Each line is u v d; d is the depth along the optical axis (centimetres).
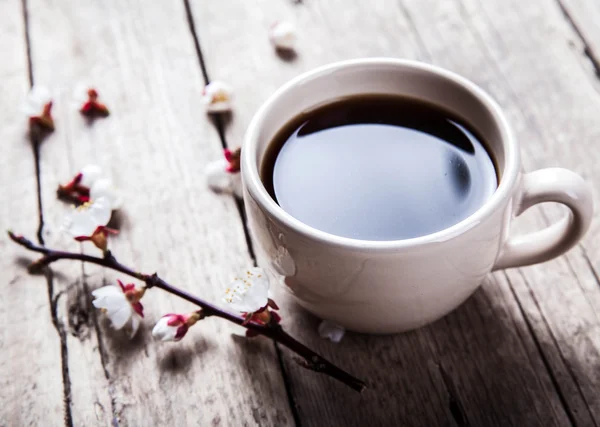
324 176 38
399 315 36
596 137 45
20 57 50
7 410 38
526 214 42
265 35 50
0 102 48
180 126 47
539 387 38
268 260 37
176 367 39
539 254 37
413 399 38
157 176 45
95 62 50
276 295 40
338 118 39
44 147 46
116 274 42
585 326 39
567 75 47
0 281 42
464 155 38
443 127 39
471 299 40
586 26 49
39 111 47
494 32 50
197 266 42
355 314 37
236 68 49
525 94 47
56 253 41
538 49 49
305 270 35
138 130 47
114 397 38
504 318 39
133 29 51
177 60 50
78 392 38
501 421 37
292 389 38
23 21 52
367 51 49
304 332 39
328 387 38
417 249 34
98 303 39
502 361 38
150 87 48
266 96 48
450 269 35
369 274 34
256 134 37
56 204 44
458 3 51
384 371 38
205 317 39
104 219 40
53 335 40
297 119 39
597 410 37
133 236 43
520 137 45
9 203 44
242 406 38
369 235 36
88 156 46
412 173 38
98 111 47
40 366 39
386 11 51
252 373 39
